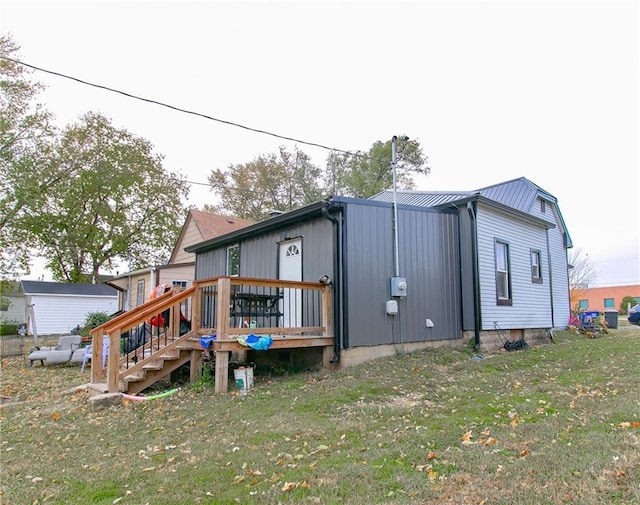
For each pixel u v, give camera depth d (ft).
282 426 14.29
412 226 28.66
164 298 25.05
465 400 16.84
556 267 49.29
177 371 24.44
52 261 87.15
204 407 17.54
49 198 78.74
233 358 29.53
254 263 34.35
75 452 12.99
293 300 28.94
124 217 87.71
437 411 15.44
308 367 25.20
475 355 27.66
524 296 36.40
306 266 27.91
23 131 69.92
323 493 9.11
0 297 81.20
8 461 12.42
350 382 20.27
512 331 34.17
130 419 16.52
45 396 22.59
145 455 12.32
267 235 32.86
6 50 64.49
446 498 8.63
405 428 13.51
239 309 24.66
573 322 49.70
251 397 18.85
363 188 87.51
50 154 76.28
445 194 37.58
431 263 29.40
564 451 10.72
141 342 27.86
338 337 24.26
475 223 30.96
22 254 78.02
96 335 22.18
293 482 9.75
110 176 83.41
